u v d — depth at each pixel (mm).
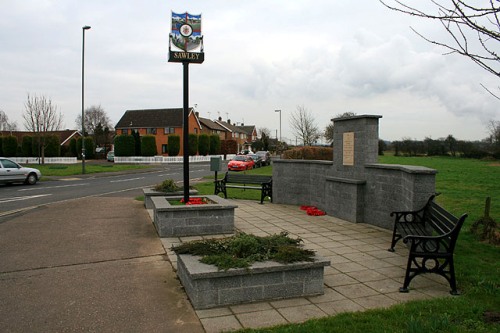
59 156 51000
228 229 8516
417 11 3533
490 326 3805
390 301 4672
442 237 4898
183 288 5105
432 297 4777
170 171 33969
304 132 51062
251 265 4637
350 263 6254
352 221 9758
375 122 9625
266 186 13312
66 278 5480
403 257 6617
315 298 4773
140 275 5625
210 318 4199
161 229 8023
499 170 26859
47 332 3883
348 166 10227
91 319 4180
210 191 16734
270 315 4266
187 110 9109
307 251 5133
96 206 12141
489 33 3207
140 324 4066
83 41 28172
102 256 6574
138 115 72188
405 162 35875
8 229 8664
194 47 9078
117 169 34156
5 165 19922
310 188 12344
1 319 4172
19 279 5430
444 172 25328
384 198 8953
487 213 7684
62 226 9008
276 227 9148
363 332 3699
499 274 5477
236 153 75188
